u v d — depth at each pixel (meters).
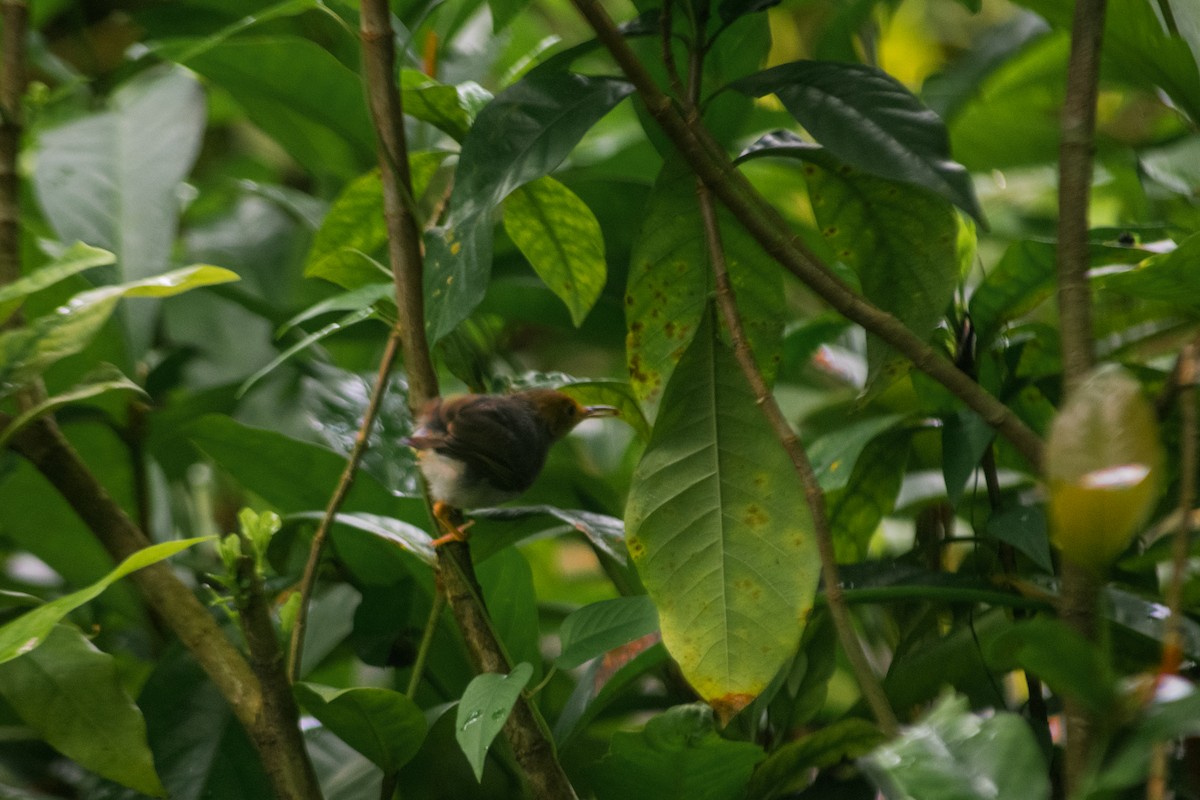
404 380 6.30
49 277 4.02
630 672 4.56
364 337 6.71
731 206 3.91
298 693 4.17
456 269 4.09
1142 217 6.18
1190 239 3.82
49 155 6.09
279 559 5.65
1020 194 7.55
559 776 4.15
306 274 5.36
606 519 5.40
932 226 4.46
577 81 4.33
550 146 4.17
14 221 4.57
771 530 4.02
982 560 5.00
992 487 4.91
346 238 5.54
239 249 7.89
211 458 5.46
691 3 4.33
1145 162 5.47
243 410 6.50
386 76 4.61
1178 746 4.17
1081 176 3.71
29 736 5.59
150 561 3.75
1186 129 5.62
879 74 4.01
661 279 4.60
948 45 9.92
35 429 4.20
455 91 4.99
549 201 5.00
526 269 6.51
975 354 4.84
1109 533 2.76
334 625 5.94
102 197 6.01
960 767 3.16
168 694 4.96
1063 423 2.81
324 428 6.05
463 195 4.20
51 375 5.56
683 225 4.56
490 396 6.10
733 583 3.99
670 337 4.61
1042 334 4.96
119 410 5.65
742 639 3.94
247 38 6.05
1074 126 3.73
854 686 6.33
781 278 4.59
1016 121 6.29
